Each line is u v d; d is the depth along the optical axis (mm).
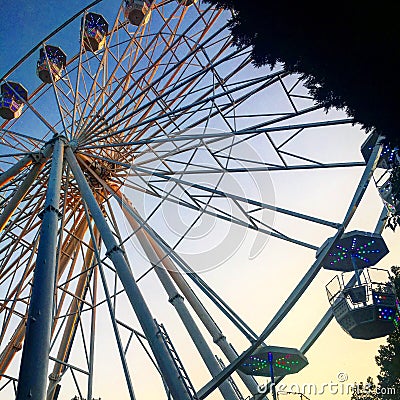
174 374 9750
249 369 12227
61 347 17875
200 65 15898
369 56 5059
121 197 15984
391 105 5320
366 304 12625
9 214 15312
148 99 17141
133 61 18516
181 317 14961
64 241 18859
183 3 17234
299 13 5242
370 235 13227
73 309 18500
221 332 15406
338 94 5727
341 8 4883
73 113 16797
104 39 21016
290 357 11797
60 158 14156
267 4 5438
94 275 18703
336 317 13344
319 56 5469
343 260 13492
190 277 13414
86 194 13609
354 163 12570
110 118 15836
